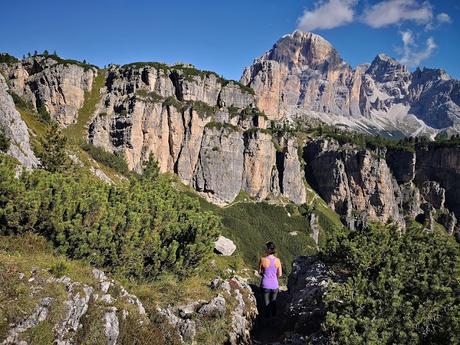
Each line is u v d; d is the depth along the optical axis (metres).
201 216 26.95
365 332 13.66
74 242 21.59
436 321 14.41
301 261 31.20
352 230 28.70
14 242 20.69
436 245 23.94
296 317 21.00
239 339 18.88
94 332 14.62
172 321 17.73
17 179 23.56
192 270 24.69
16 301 13.79
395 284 16.02
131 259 22.73
